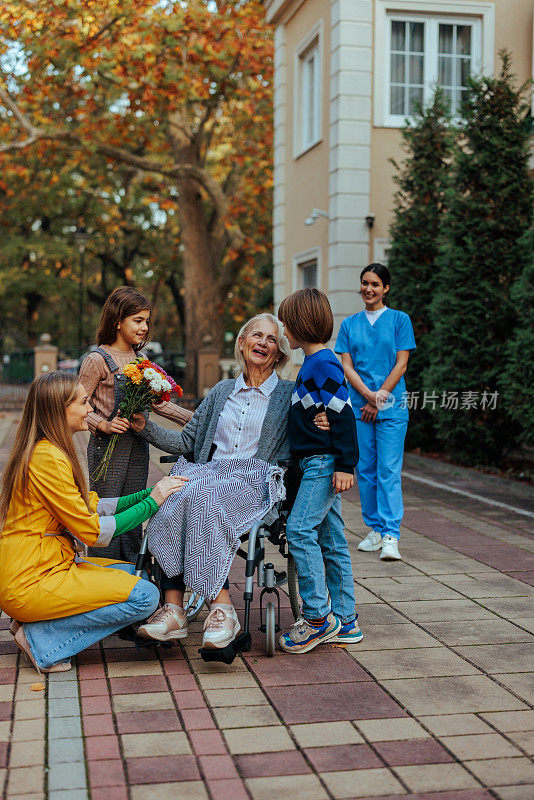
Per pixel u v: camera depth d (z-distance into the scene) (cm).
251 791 266
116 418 414
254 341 407
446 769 282
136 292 436
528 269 833
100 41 1652
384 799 262
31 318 4053
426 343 1080
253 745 298
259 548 385
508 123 948
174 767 281
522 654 393
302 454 403
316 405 393
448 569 542
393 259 1105
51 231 3666
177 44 1664
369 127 1183
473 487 870
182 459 421
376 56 1184
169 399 421
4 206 2839
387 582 512
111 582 369
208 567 368
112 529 371
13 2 1571
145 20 1633
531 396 830
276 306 1505
